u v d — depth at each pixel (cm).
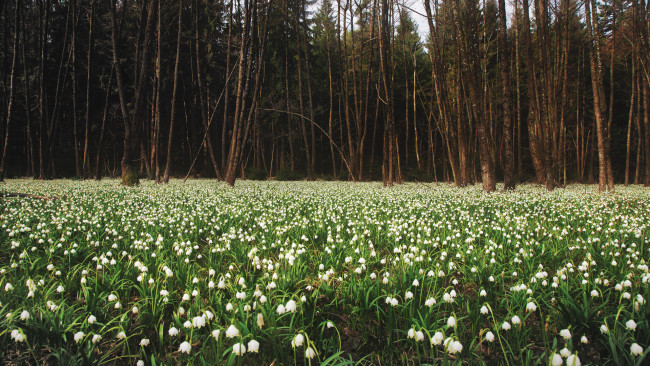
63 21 3297
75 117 2581
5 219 744
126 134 1875
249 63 1980
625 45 2603
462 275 498
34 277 440
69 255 500
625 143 3566
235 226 788
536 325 346
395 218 873
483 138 1717
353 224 762
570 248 565
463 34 1777
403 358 291
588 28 1745
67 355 267
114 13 1903
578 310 314
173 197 1298
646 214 940
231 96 3878
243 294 340
